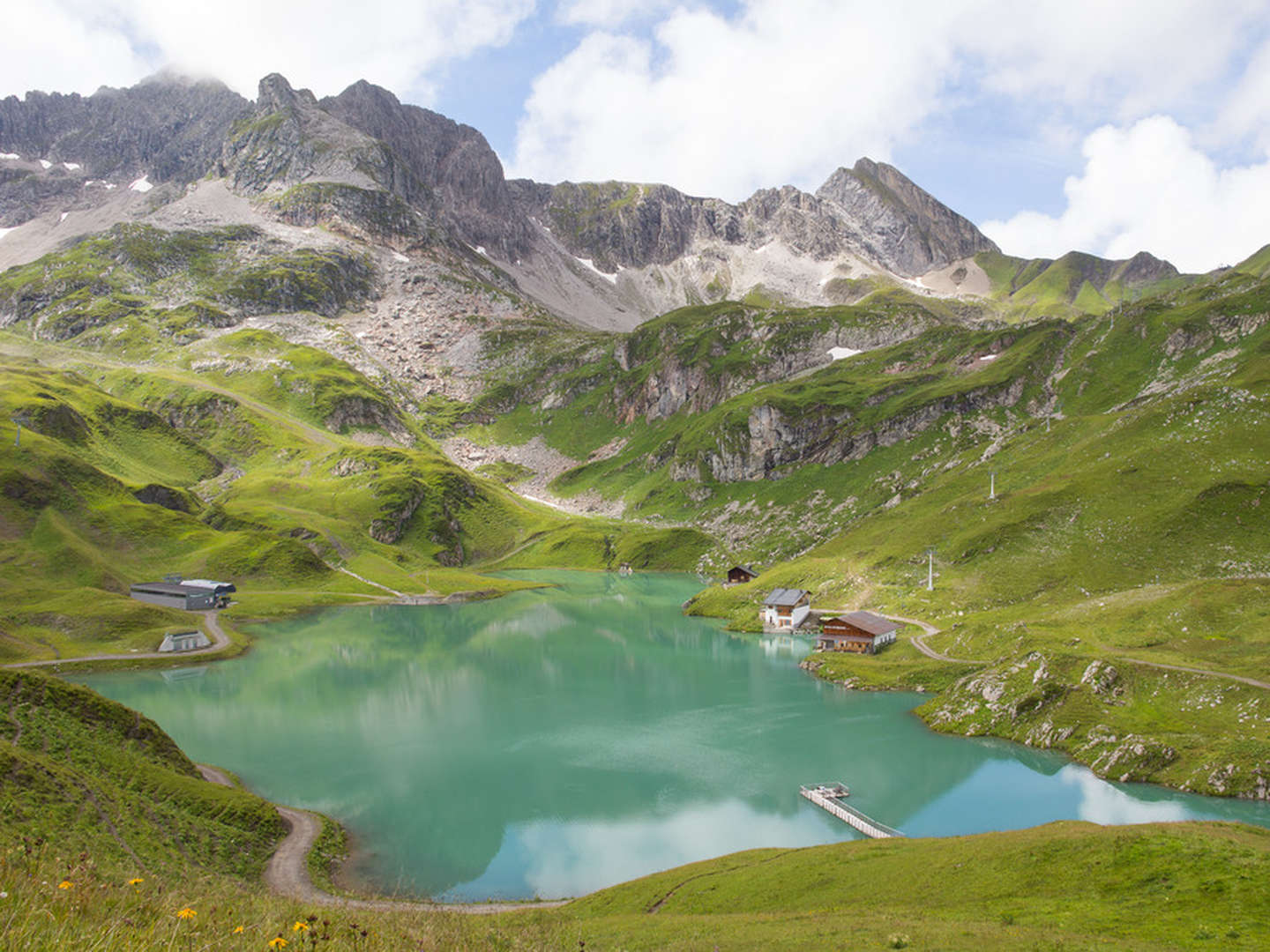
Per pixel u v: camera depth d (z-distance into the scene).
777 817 79.75
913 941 34.97
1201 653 104.88
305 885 63.47
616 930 45.12
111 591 180.00
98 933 13.98
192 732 107.00
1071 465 187.75
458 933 28.69
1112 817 75.00
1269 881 36.25
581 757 97.62
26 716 72.38
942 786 85.56
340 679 137.12
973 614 147.12
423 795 85.88
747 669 143.25
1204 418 177.75
